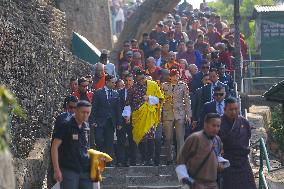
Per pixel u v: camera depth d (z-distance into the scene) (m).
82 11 53.84
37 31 34.03
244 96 47.97
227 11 84.12
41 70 30.14
